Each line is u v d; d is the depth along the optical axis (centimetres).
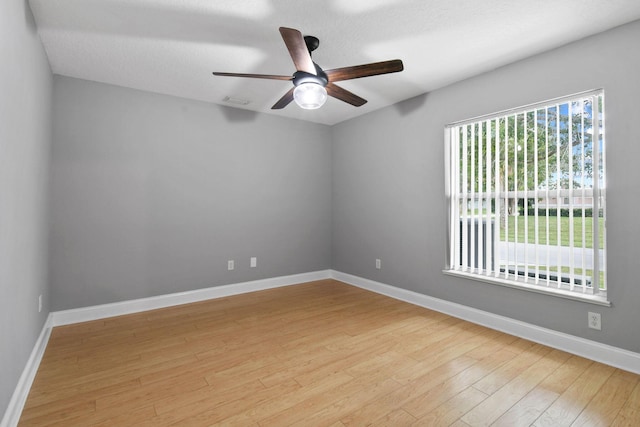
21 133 182
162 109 347
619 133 215
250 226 410
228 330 284
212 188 380
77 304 302
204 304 358
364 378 205
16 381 174
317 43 237
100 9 201
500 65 278
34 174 218
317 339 265
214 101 374
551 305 249
